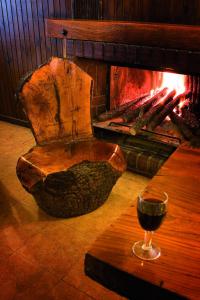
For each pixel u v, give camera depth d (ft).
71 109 6.97
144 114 8.71
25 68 11.05
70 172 6.18
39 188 6.13
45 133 6.75
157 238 3.44
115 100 9.96
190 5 7.02
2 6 10.65
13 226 6.54
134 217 3.76
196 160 5.15
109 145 6.94
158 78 9.66
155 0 7.46
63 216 6.75
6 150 10.16
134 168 8.50
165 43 6.77
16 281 5.19
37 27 10.07
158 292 2.90
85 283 5.15
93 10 8.48
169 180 4.53
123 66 8.57
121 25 7.23
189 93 9.16
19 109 11.97
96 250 3.29
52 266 5.50
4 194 7.73
